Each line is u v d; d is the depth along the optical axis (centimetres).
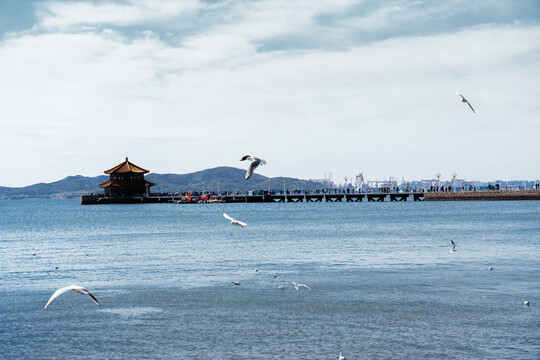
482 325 3400
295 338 3222
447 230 9819
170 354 3003
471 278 4788
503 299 4009
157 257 6619
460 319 3531
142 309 3903
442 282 4644
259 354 2981
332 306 3903
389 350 3005
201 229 11488
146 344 3164
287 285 4631
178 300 4147
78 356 2998
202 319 3631
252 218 15450
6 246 8350
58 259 6569
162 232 10806
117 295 4350
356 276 4994
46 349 3105
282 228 11262
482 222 11656
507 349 2983
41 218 17900
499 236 8425
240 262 6044
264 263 5928
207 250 7300
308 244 7819
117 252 7244
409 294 4219
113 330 3425
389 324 3456
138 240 9050
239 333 3325
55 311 3881
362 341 3152
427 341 3131
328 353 2978
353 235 9181
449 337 3191
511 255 6169
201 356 2969
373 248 7125
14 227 13338
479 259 5888
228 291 4431
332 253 6688
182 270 5522
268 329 3397
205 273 5309
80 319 3672
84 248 7856
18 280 5078
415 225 11300
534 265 5416
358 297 4150
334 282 4725
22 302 4153
